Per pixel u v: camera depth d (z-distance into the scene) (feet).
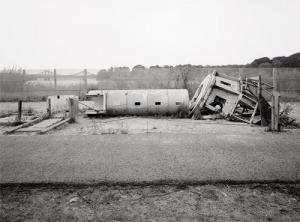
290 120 28.96
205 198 9.43
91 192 9.93
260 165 12.33
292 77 57.57
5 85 56.59
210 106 34.78
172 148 15.17
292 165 12.33
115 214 8.34
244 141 16.67
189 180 10.80
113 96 35.88
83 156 13.85
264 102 28.66
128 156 13.80
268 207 8.75
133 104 35.45
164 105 35.29
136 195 9.68
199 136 18.16
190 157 13.53
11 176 11.25
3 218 8.12
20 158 13.56
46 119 30.71
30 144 16.24
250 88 33.35
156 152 14.44
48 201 9.25
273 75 53.47
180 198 9.43
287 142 16.34
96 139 17.42
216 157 13.50
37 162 12.95
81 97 50.65
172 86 56.90
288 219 7.99
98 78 66.74
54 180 10.85
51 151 14.76
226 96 34.04
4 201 9.25
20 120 29.32
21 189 10.19
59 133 22.80
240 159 13.16
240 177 11.04
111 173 11.51
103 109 34.76
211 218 8.07
